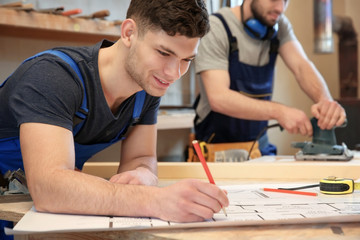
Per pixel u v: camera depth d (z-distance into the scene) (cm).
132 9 112
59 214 101
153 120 151
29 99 109
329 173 155
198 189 96
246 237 85
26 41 280
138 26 110
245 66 238
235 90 239
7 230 89
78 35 274
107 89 126
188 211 93
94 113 127
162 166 163
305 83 241
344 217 91
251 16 230
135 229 89
